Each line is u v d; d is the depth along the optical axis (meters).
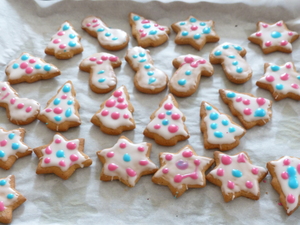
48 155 0.32
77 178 0.32
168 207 0.30
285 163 0.31
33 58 0.40
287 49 0.40
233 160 0.32
